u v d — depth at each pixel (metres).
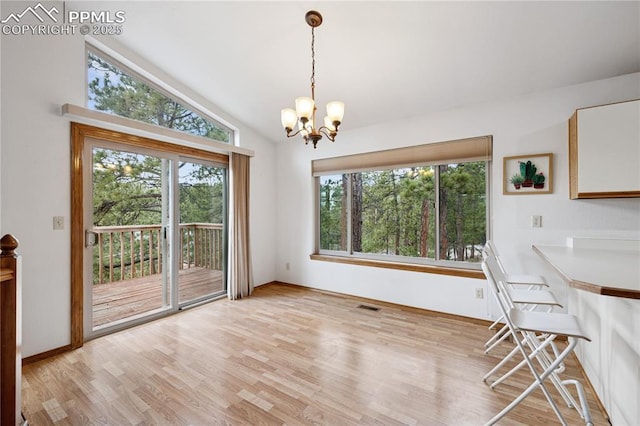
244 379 1.91
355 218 3.84
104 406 1.64
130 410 1.61
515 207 2.66
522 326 1.43
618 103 2.03
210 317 3.04
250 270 3.89
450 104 2.96
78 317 2.37
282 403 1.67
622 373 1.37
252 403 1.67
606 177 2.07
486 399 1.71
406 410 1.61
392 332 2.66
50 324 2.23
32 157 2.15
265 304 3.47
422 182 3.30
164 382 1.88
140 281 2.97
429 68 2.51
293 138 4.21
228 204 3.88
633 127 1.99
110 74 2.71
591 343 1.80
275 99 3.31
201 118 3.55
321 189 4.14
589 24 1.89
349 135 3.74
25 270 2.12
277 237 4.48
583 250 2.15
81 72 2.41
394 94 2.92
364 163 3.64
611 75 2.29
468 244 3.02
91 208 2.53
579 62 2.20
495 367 1.89
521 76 2.44
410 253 3.41
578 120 2.16
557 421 1.52
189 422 1.52
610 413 1.50
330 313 3.16
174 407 1.64
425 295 3.17
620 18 1.82
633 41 1.97
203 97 3.40
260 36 2.41
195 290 3.50
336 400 1.70
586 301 1.90
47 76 2.22
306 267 4.16
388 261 3.49
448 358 2.19
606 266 1.53
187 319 2.99
